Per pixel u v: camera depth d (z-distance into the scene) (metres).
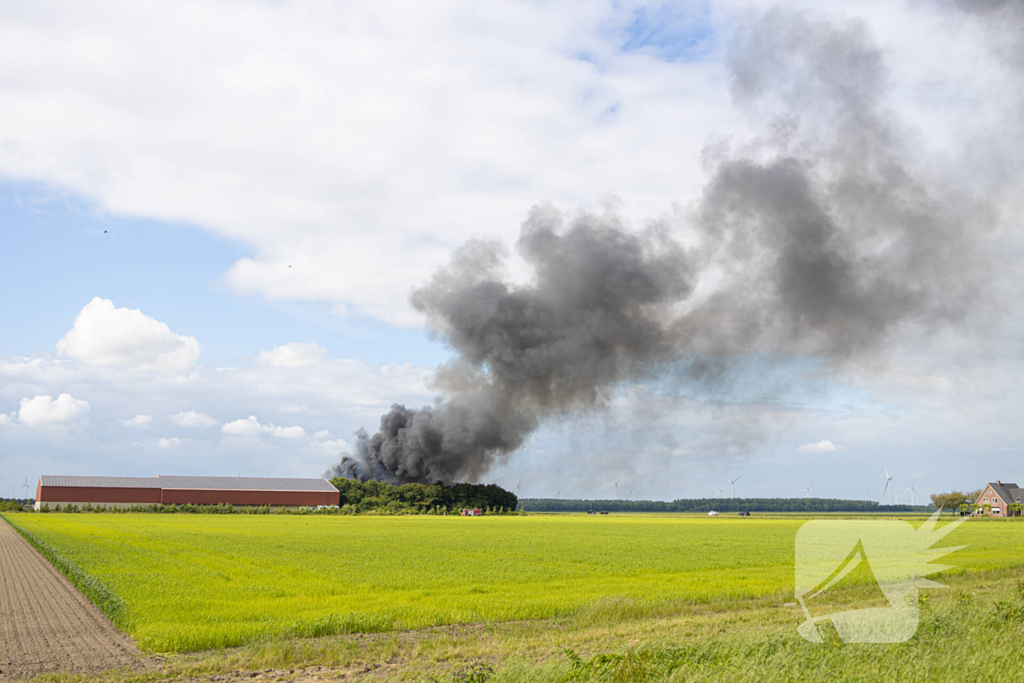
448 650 13.88
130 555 36.50
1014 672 8.98
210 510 130.25
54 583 25.94
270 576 28.00
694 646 11.30
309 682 11.98
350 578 27.48
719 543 51.12
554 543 50.69
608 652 12.89
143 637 15.13
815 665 9.07
